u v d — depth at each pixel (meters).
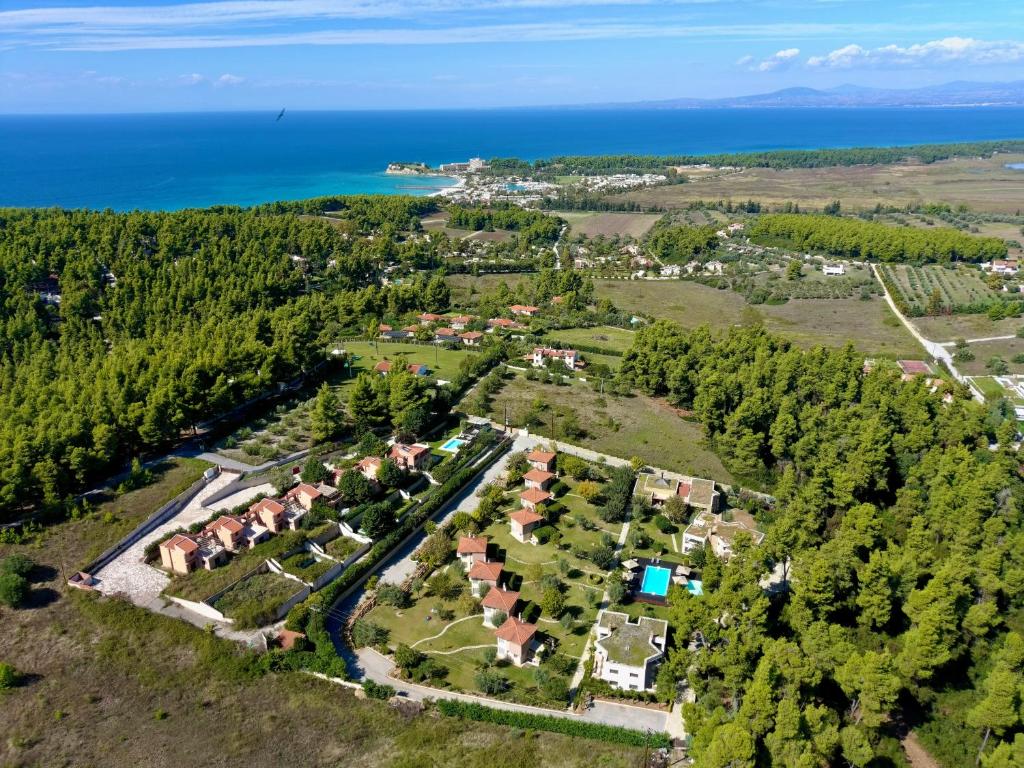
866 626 89.88
